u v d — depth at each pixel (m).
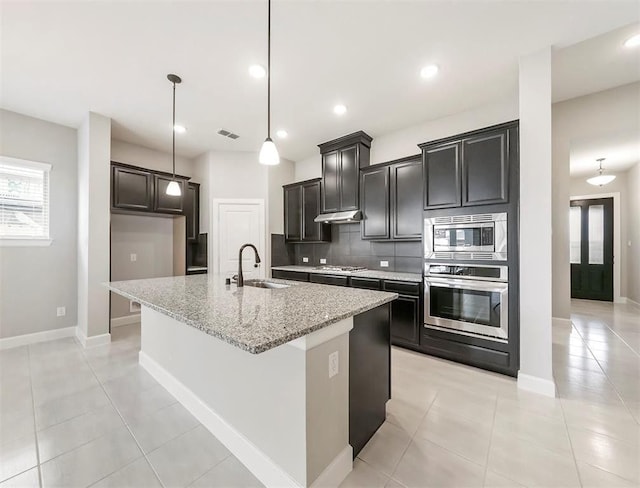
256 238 4.79
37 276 3.38
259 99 3.04
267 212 4.82
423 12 1.90
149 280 2.75
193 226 4.71
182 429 1.85
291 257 5.21
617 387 2.33
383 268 4.09
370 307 1.62
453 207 2.81
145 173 3.95
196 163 4.94
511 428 1.83
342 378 1.51
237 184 4.75
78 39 2.13
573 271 6.09
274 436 1.42
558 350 3.11
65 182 3.57
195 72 2.56
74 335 3.62
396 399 2.18
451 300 2.85
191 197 4.68
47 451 1.63
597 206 5.86
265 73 2.58
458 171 2.78
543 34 2.10
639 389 2.29
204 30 2.05
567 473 1.47
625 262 5.62
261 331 1.12
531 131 2.28
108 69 2.50
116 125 3.66
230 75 2.61
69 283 3.60
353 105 3.19
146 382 2.44
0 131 3.16
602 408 2.04
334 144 4.21
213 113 3.35
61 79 2.64
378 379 1.86
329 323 1.29
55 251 3.50
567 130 3.43
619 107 3.04
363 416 1.69
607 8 1.86
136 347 3.27
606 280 5.77
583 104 3.29
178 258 4.61
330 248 4.75
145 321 2.71
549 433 1.78
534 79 2.28
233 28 2.03
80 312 3.53
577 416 1.94
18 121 3.27
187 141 4.24
